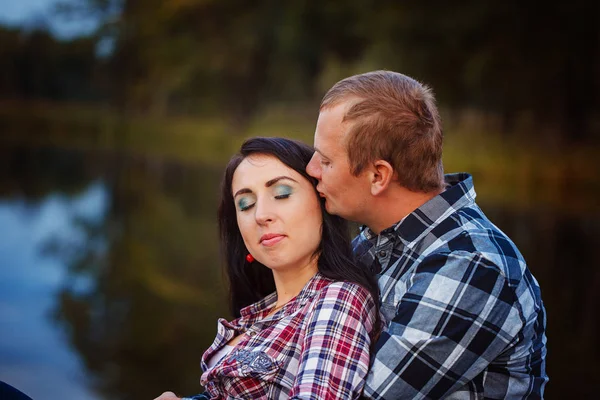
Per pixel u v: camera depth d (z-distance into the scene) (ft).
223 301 16.65
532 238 23.81
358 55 68.44
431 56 50.93
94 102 115.24
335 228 5.37
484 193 36.78
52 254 22.61
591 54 44.86
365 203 5.28
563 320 14.34
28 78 117.08
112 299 16.88
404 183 5.21
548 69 45.88
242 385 5.06
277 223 5.22
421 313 4.75
